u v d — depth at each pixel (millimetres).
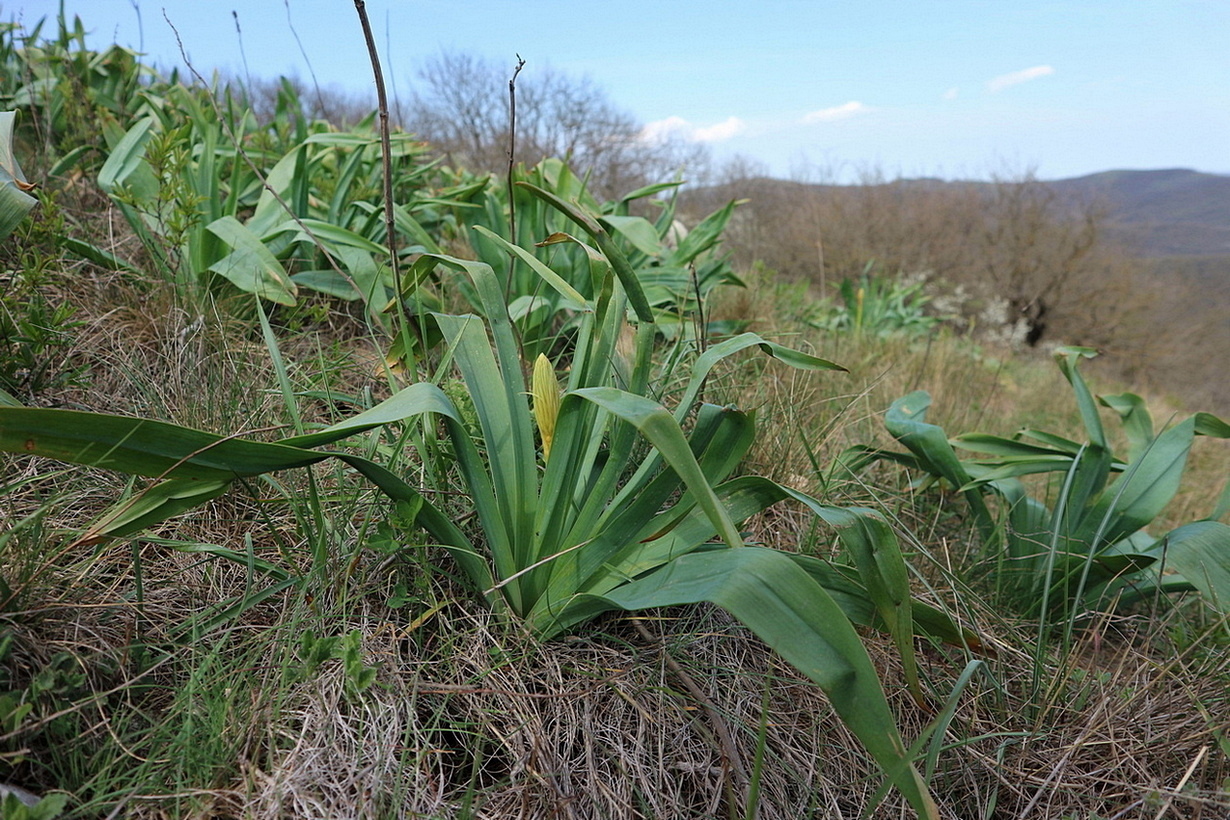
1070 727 1543
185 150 2508
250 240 2287
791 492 1308
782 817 1308
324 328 2564
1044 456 2346
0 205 1498
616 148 11852
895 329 6660
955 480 2197
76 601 1278
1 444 1012
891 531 1247
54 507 1466
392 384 1686
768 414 2316
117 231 2643
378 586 1460
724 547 1507
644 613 1571
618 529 1359
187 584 1432
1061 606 2059
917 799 1028
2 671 1087
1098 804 1419
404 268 2451
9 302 1811
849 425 2793
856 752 1440
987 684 1628
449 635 1421
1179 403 9773
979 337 9227
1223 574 1598
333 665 1275
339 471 1600
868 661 1059
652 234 2768
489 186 3555
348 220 2912
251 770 1084
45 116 3080
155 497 1193
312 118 4074
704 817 1260
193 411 1795
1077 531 2088
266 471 1216
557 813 1177
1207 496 3885
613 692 1372
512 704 1309
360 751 1158
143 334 2090
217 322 2123
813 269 13805
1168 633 1907
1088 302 13891
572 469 1370
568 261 2887
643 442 1888
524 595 1430
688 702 1402
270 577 1464
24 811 907
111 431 1059
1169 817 1398
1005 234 14180
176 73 3922
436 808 1145
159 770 1071
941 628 1434
